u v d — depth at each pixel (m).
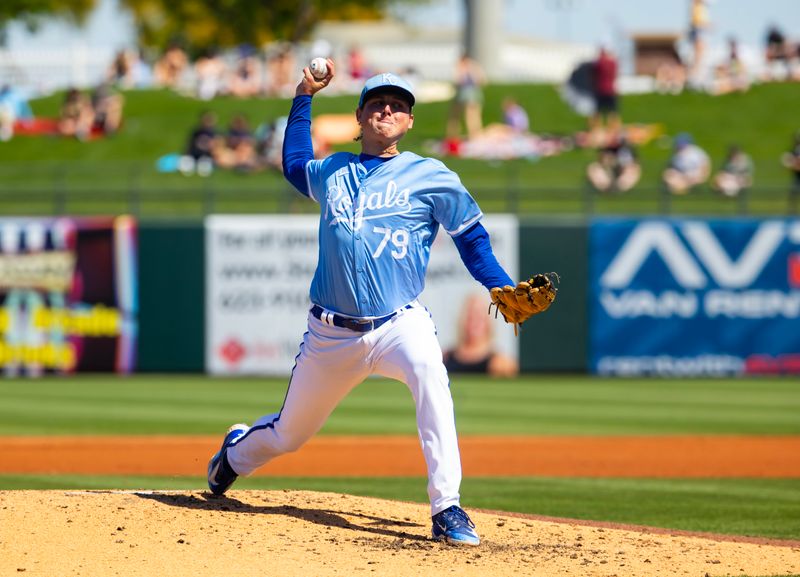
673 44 134.00
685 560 18.95
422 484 32.31
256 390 57.88
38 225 64.25
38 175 95.06
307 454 38.78
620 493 31.05
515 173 85.56
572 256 65.44
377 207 19.09
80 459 36.91
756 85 117.00
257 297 64.81
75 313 64.50
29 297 64.25
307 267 64.88
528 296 18.44
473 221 19.41
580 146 101.31
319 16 191.62
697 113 111.19
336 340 19.33
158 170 94.56
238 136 94.75
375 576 16.97
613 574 17.75
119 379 63.03
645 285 65.62
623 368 65.56
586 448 40.78
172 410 50.16
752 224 65.94
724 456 38.88
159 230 64.56
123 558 17.52
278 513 20.89
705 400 55.34
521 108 112.75
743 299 65.94
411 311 19.34
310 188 19.95
